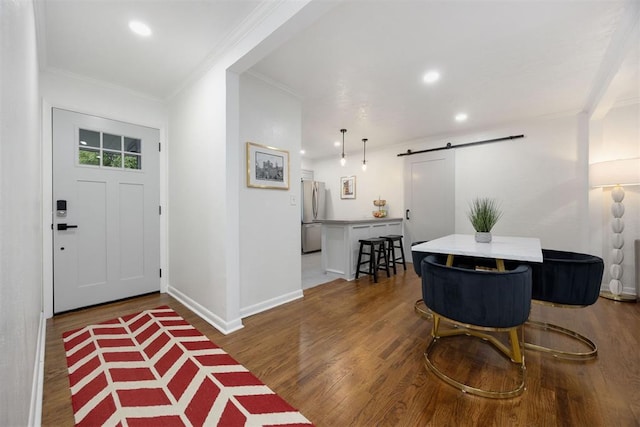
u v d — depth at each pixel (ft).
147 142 10.21
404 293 10.80
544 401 4.67
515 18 6.03
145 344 6.64
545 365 5.74
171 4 5.65
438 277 5.58
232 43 6.89
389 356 6.15
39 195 6.92
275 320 8.14
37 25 5.91
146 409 4.48
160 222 10.59
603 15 5.91
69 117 8.52
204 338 6.97
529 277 5.25
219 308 7.68
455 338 7.00
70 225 8.55
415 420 4.29
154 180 10.43
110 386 5.05
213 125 7.84
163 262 10.69
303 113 12.07
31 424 3.76
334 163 21.56
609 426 4.15
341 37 6.73
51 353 6.19
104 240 9.27
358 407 4.58
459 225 14.97
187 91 9.16
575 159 11.71
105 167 9.25
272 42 6.08
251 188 8.55
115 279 9.53
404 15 5.94
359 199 19.88
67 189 8.49
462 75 8.65
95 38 6.75
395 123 13.50
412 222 16.74
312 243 20.95
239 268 8.14
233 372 5.52
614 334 7.12
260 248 8.82
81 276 8.80
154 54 7.51
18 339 2.95
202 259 8.44
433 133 15.23
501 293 4.97
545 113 12.03
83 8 5.68
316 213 21.27
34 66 5.23
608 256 10.68
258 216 8.77
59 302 8.37
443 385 5.14
